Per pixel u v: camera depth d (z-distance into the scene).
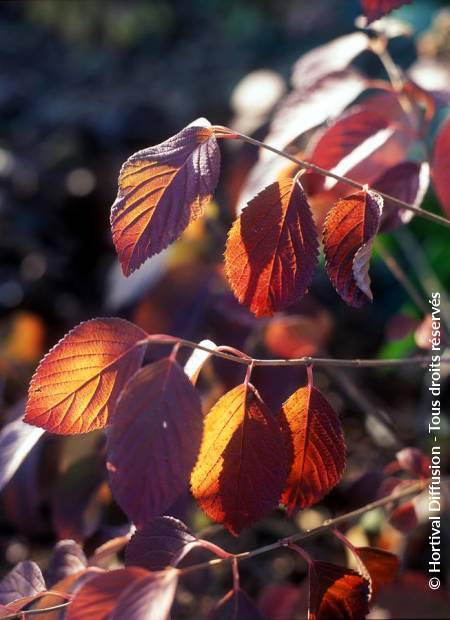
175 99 2.97
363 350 1.62
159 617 0.56
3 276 1.75
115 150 2.42
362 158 0.76
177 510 0.79
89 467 0.85
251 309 0.64
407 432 1.34
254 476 0.63
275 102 1.13
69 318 1.50
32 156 2.39
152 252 0.60
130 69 3.53
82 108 2.92
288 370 0.92
